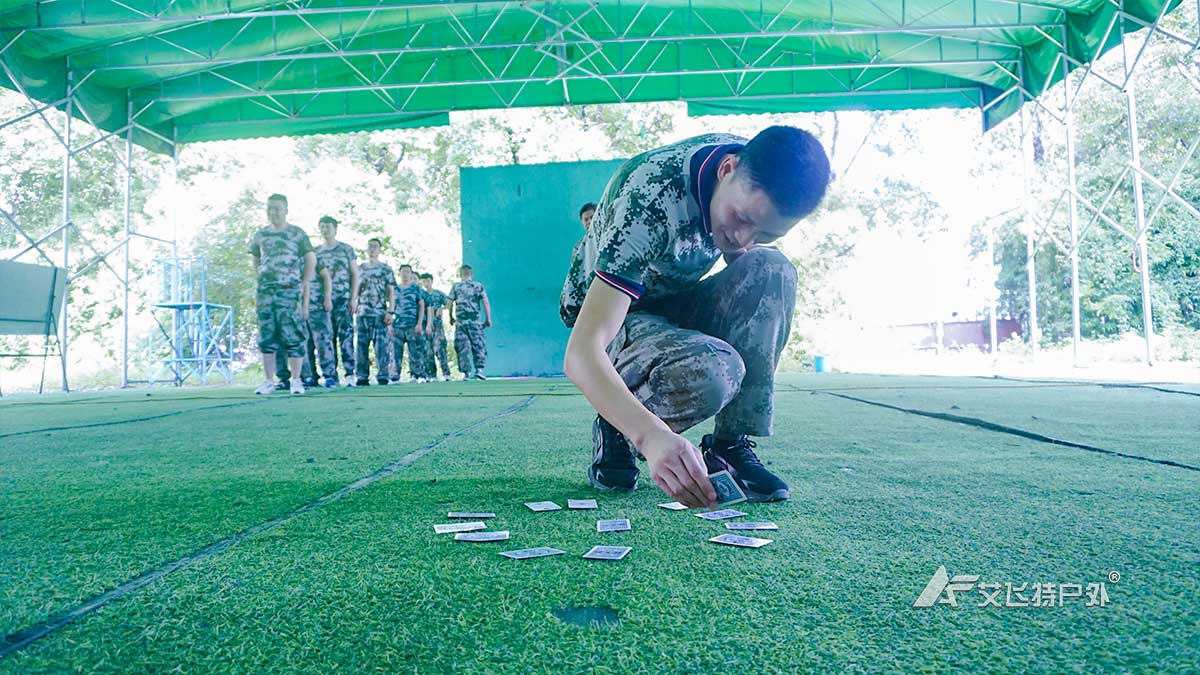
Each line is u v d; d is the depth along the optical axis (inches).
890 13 338.0
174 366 466.3
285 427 133.0
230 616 34.4
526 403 189.5
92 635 32.4
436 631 32.2
